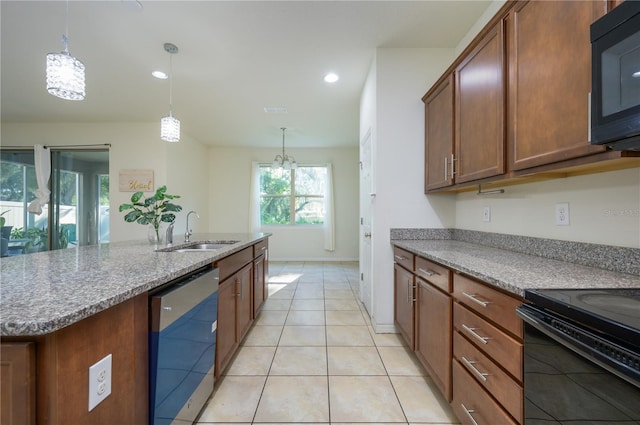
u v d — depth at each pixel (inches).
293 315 112.5
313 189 246.1
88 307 27.1
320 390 64.9
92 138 169.9
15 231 168.7
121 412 33.0
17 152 169.5
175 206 87.5
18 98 134.0
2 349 24.1
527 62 48.4
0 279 37.6
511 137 52.8
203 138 212.4
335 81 118.6
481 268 46.4
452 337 54.3
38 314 24.8
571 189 52.0
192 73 111.2
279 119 167.5
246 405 59.7
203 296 54.1
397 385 66.7
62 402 25.6
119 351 32.8
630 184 42.1
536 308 33.1
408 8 76.9
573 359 28.2
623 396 23.7
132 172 169.8
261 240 108.6
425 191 94.6
